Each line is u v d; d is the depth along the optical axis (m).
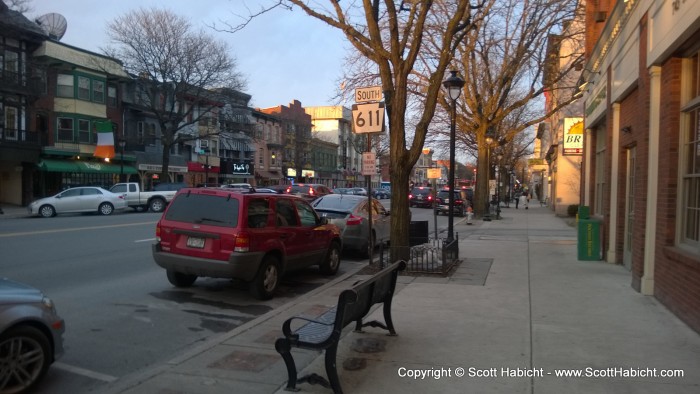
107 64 37.88
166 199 30.05
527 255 12.54
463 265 10.94
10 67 30.22
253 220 8.00
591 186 14.74
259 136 45.75
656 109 7.32
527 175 115.75
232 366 4.98
